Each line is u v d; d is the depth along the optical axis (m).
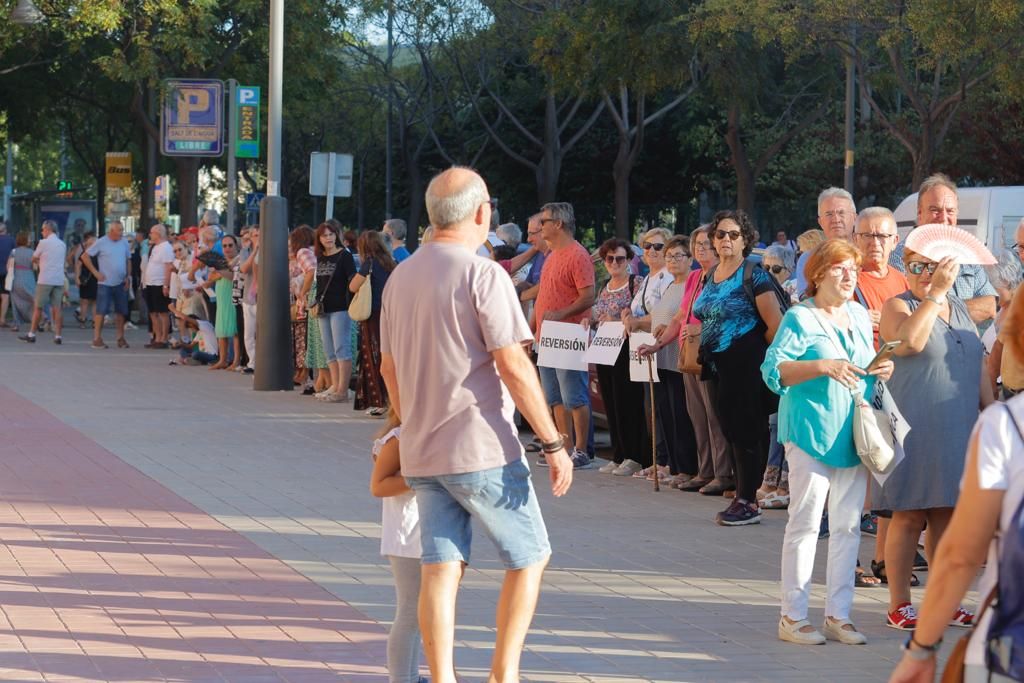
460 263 6.20
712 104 46.78
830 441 7.83
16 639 7.56
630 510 12.02
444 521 6.29
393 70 61.81
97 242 30.28
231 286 24.83
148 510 11.48
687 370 11.63
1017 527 3.74
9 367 24.78
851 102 35.00
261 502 11.99
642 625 8.23
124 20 39.03
